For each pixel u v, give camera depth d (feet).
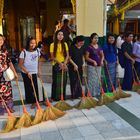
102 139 16.24
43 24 52.65
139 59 27.94
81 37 23.57
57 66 22.95
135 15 53.26
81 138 16.44
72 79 23.99
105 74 25.25
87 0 29.81
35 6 51.75
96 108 21.63
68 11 48.16
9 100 20.75
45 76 30.96
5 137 16.88
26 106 22.50
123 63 26.94
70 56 23.66
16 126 18.01
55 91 23.49
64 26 29.86
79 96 24.41
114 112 20.70
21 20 51.57
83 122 18.85
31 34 52.80
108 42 25.21
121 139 16.17
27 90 22.00
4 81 20.33
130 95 24.71
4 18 49.65
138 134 16.87
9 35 50.78
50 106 20.01
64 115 20.12
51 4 47.88
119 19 53.52
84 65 25.31
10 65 20.43
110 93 24.07
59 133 17.22
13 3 50.19
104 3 30.09
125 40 27.12
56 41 22.81
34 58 21.59
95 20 30.12
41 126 18.33
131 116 19.86
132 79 26.96
